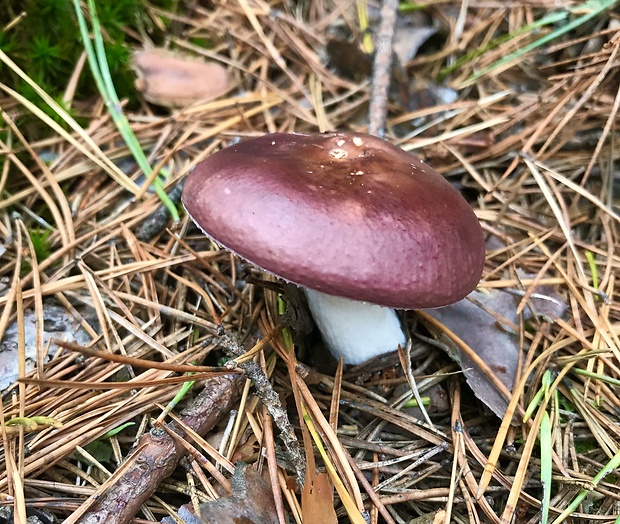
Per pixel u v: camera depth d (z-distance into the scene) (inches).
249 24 7.8
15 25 6.1
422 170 4.2
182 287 5.2
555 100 6.5
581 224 6.1
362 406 4.6
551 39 7.1
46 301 4.8
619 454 4.1
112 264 5.2
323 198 3.6
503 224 6.1
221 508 3.6
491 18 7.9
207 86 6.9
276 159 3.9
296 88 7.2
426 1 8.2
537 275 5.5
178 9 7.6
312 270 3.5
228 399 4.2
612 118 5.6
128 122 6.5
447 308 5.3
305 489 3.6
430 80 7.4
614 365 4.9
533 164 5.9
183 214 5.7
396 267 3.5
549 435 4.2
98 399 4.1
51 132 6.1
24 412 4.0
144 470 3.7
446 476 4.3
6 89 5.7
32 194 5.6
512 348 5.1
